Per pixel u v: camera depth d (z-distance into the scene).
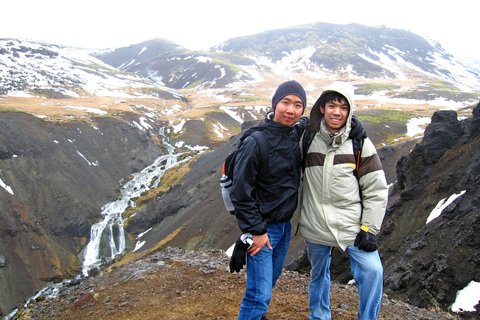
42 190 72.94
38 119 93.81
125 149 105.31
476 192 16.05
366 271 3.41
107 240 66.88
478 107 20.78
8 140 77.56
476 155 19.17
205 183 66.12
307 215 3.81
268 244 3.38
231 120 149.25
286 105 3.37
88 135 101.44
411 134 65.56
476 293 11.63
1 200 62.59
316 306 4.20
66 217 69.00
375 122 71.94
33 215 66.12
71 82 179.75
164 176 89.75
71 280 55.41
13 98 133.62
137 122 124.44
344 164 3.49
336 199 3.58
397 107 121.62
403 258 16.25
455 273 12.78
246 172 3.27
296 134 3.68
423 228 18.16
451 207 16.55
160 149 112.25
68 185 77.69
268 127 3.46
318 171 3.64
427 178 21.88
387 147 42.53
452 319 6.08
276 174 3.43
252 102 181.12
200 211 56.69
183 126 129.62
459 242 13.54
